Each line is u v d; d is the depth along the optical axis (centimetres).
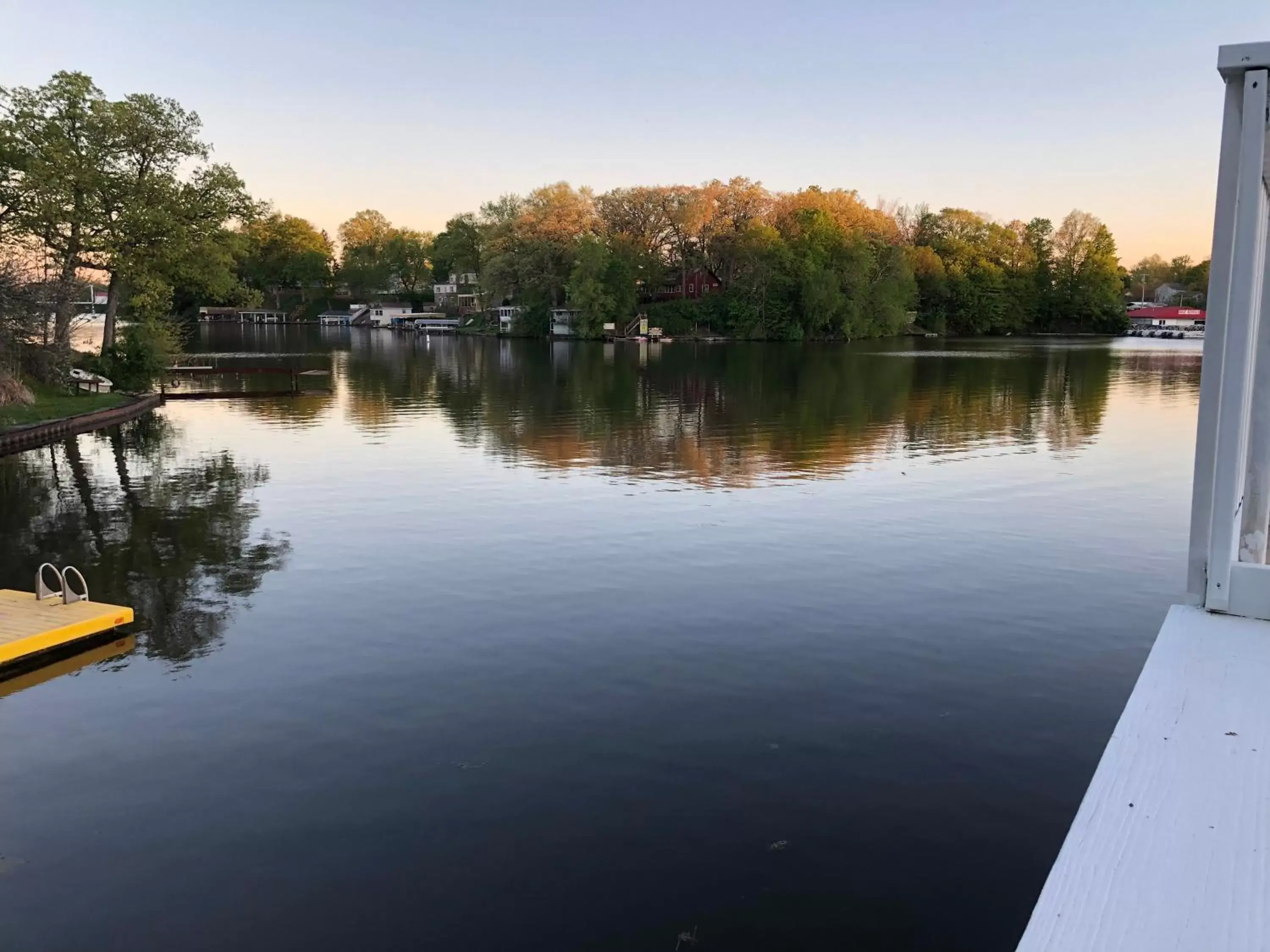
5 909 472
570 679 750
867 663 777
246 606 942
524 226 7700
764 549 1132
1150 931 156
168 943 447
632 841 524
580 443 2011
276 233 11206
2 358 2322
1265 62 237
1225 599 275
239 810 561
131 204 2867
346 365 4519
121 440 2105
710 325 7250
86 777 604
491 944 443
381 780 593
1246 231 251
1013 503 1391
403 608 930
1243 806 187
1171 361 4741
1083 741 640
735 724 666
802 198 7644
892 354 5359
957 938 445
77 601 920
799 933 448
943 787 579
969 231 8931
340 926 456
